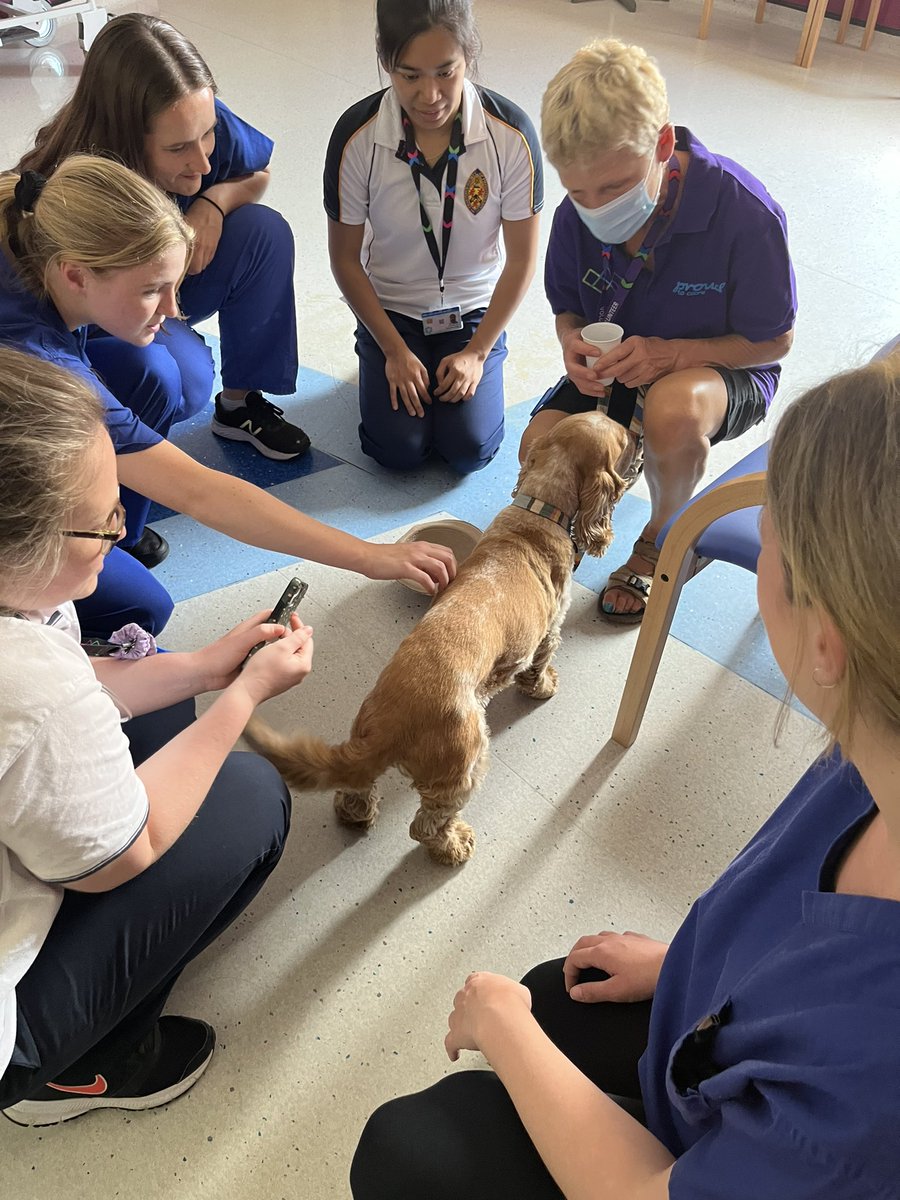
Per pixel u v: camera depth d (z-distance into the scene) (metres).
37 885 0.96
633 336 2.04
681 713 1.91
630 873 1.63
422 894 1.60
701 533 1.53
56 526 0.84
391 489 2.48
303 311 3.18
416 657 1.47
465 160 2.20
